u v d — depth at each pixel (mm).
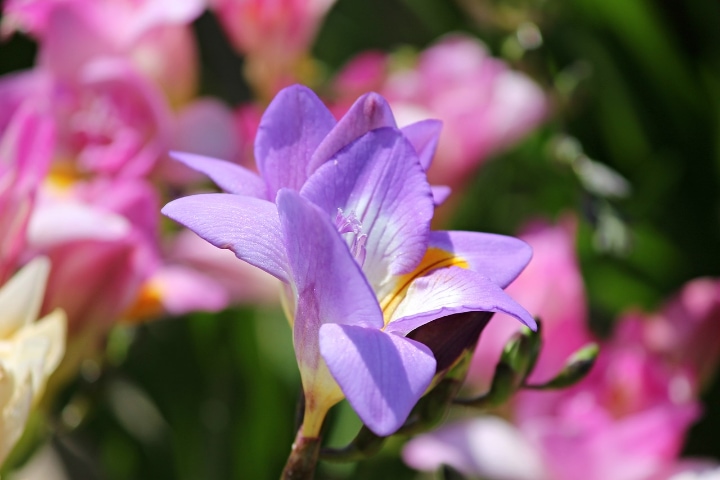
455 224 709
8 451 482
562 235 593
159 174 593
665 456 562
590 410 578
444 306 434
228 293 580
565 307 578
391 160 443
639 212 723
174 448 681
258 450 664
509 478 561
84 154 590
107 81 584
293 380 677
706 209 783
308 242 425
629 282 739
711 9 763
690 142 790
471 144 614
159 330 671
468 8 700
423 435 570
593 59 756
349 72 681
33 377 483
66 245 539
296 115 448
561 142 661
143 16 591
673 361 609
